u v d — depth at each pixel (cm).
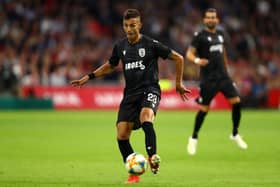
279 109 9669
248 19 11412
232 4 11562
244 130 6297
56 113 8712
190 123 7131
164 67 9819
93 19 11038
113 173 3547
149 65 3106
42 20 10569
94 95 9494
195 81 9631
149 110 3014
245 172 3606
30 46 10038
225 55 4550
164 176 3444
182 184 3144
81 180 3262
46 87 9506
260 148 4803
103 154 4428
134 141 5203
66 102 9469
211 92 4450
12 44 10081
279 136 5722
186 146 4956
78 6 11062
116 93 9475
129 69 3100
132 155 2958
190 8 11312
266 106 9788
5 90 9356
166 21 11038
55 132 6041
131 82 3100
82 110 9369
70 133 5950
